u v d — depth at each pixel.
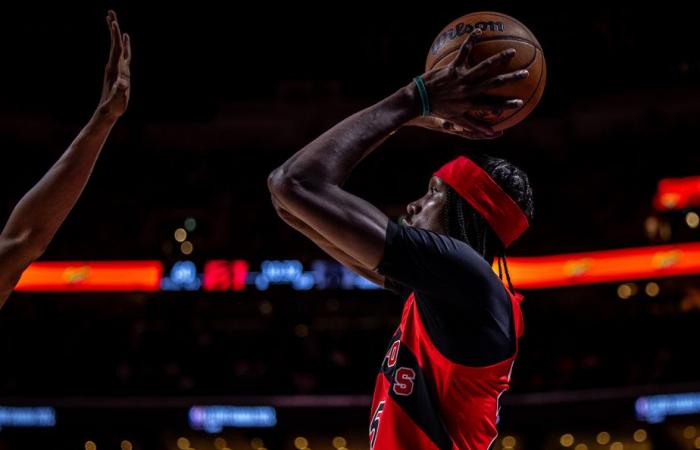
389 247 2.07
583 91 16.73
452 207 2.40
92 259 16.47
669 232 16.38
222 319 16.16
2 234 2.08
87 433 13.89
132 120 17.22
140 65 16.89
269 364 14.74
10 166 16.91
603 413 13.38
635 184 16.70
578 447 14.34
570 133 17.33
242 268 16.33
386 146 17.31
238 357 15.02
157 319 16.08
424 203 2.46
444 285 2.12
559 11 16.38
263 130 17.62
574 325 15.64
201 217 16.98
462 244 2.18
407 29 16.81
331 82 17.38
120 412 13.57
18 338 15.21
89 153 2.09
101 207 17.00
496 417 2.29
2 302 2.12
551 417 13.56
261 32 17.05
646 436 14.09
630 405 13.28
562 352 15.22
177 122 17.72
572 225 16.67
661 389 13.20
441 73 2.11
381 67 17.05
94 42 16.70
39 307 16.28
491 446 2.30
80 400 13.67
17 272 2.09
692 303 15.98
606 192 16.81
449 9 16.58
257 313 16.22
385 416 2.25
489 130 2.20
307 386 14.16
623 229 16.48
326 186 2.06
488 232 2.38
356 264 2.71
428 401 2.22
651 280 16.41
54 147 17.19
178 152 17.69
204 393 14.07
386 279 2.72
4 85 16.80
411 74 16.94
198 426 13.51
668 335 15.01
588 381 14.26
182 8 16.80
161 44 16.91
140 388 14.15
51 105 17.05
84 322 15.66
